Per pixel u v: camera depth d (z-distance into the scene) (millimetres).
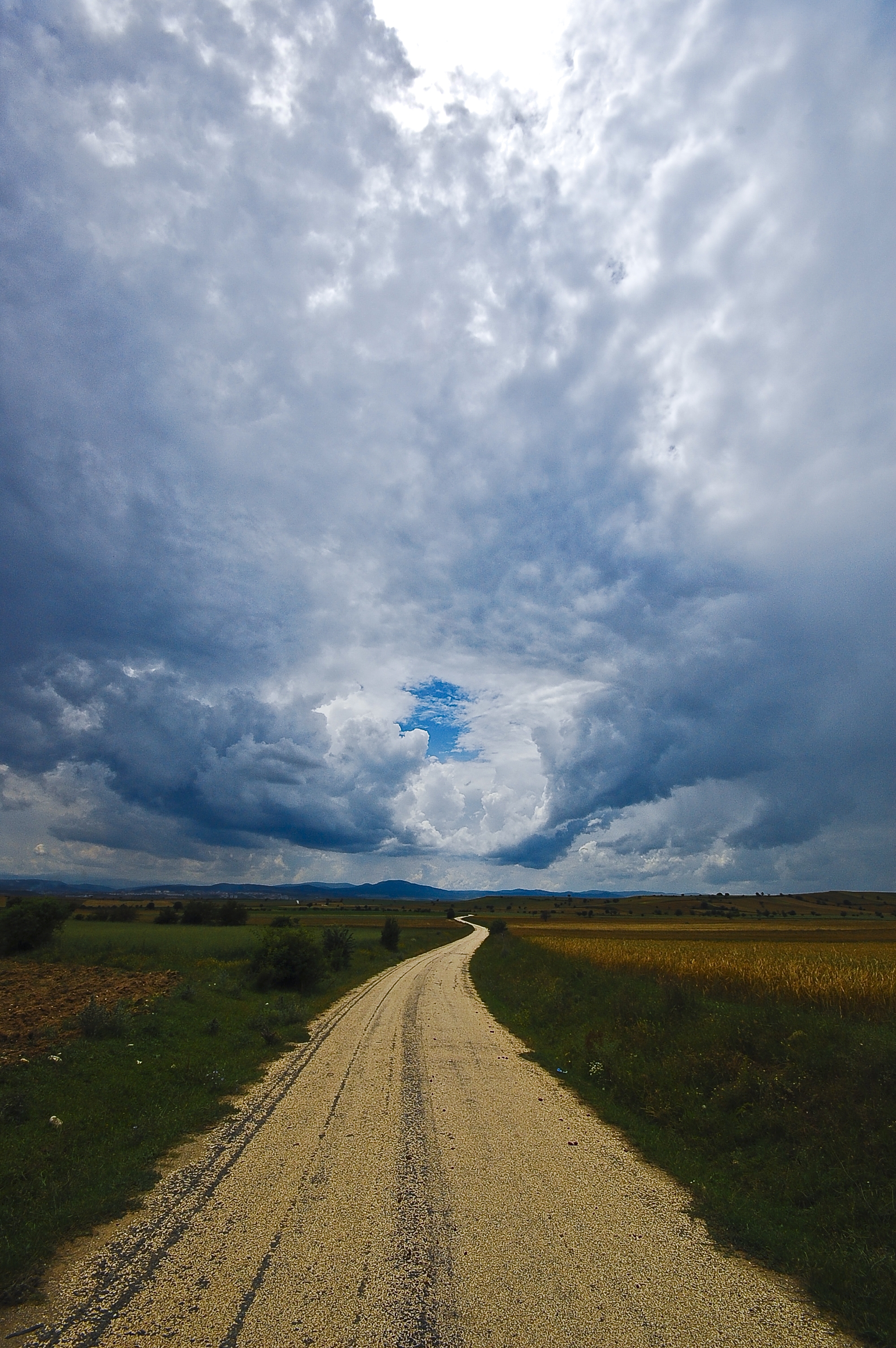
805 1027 11188
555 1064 12945
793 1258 5391
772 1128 8445
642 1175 7223
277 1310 4320
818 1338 4336
